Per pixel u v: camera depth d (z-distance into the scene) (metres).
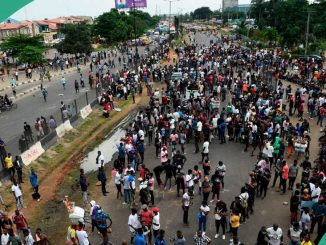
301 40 71.06
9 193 18.17
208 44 88.19
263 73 40.91
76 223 14.50
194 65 47.41
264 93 29.47
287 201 16.88
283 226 14.92
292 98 29.38
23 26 95.19
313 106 28.38
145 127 25.44
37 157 22.25
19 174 18.92
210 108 29.25
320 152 20.20
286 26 73.06
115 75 44.00
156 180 19.31
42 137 23.88
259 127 22.05
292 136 21.52
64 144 25.33
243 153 22.64
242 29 95.94
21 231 14.38
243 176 19.47
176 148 23.62
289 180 17.66
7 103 33.31
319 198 13.88
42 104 34.94
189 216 15.78
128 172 16.78
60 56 77.06
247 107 26.33
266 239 12.08
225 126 24.28
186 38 107.62
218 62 49.66
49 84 46.19
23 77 52.12
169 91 33.75
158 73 45.22
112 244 13.55
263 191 17.58
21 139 21.31
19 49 58.88
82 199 17.91
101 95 34.97
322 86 37.19
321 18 66.56
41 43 61.31
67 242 13.62
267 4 91.38
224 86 35.16
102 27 89.75
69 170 21.67
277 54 57.25
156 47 78.00
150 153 23.22
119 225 15.34
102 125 30.14
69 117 28.25
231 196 17.33
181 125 23.62
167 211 16.22
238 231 14.57
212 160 21.56
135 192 18.06
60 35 101.44
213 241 13.95
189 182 16.33
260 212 16.00
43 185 19.56
